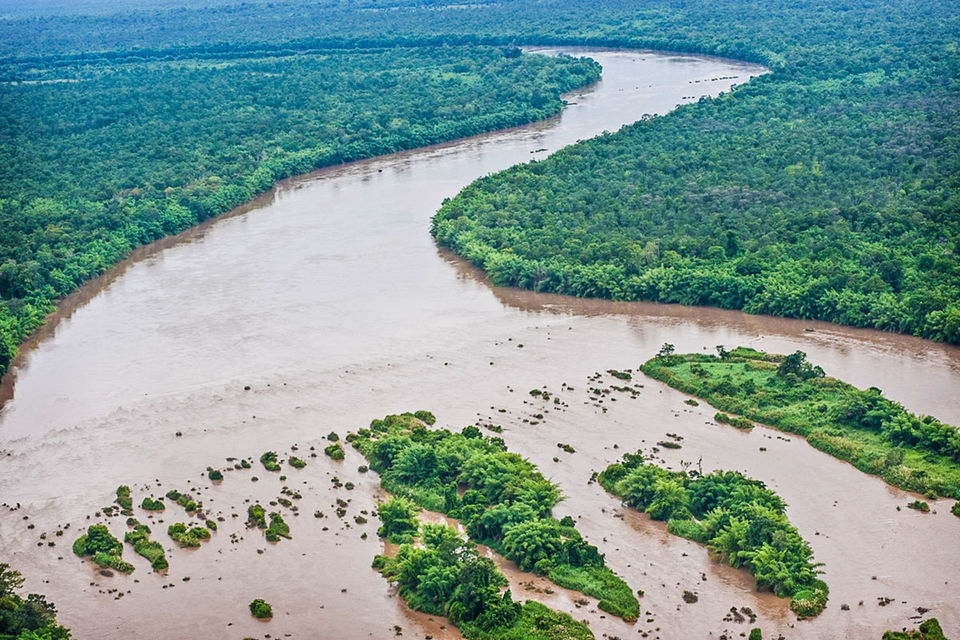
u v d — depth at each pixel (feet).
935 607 490.90
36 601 507.71
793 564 512.22
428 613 513.04
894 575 512.63
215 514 589.73
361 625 505.25
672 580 521.65
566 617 492.95
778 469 601.62
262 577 539.70
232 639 497.87
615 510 577.43
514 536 545.03
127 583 539.29
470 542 551.18
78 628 508.94
